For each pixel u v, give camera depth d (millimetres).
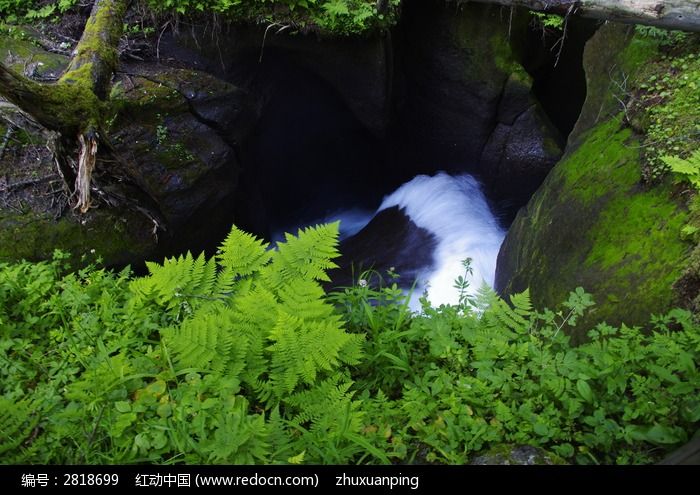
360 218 9719
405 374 3311
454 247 7512
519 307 3512
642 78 5242
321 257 3494
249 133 7469
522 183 8648
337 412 2773
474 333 3387
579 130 6078
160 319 3570
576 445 2748
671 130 4602
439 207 8305
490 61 8094
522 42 8273
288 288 3234
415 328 3564
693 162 4070
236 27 7090
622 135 5031
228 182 6836
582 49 8633
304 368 2965
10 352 3426
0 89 4441
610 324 3928
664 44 5312
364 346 3469
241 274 3549
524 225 5684
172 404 2779
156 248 6016
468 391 2975
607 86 5746
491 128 8617
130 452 2621
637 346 3152
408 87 8828
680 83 4918
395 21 7238
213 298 3420
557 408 2939
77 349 3266
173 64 7086
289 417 2941
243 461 2516
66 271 5508
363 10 6930
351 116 8727
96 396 2840
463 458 2633
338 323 3213
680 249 3879
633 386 2893
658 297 3762
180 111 6578
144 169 6180
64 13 7332
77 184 5062
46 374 3193
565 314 4258
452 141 8914
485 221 8117
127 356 3262
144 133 6320
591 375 2924
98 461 2578
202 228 6734
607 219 4551
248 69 7473
